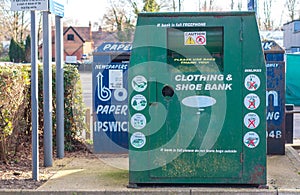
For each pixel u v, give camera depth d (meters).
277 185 5.78
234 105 5.52
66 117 8.09
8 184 5.94
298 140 9.45
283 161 7.27
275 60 7.71
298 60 16.73
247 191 5.50
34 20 6.22
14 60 47.44
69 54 63.66
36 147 6.15
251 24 5.45
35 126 6.15
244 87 5.50
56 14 7.28
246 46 5.47
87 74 27.30
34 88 6.14
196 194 5.51
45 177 6.32
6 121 6.81
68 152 8.10
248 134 5.54
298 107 16.55
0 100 6.66
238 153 5.56
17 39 47.34
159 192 5.53
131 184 5.73
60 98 7.61
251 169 5.57
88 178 6.25
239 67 5.49
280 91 7.68
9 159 7.27
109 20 35.41
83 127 8.32
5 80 6.69
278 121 7.72
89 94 19.64
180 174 5.63
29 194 5.61
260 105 5.50
